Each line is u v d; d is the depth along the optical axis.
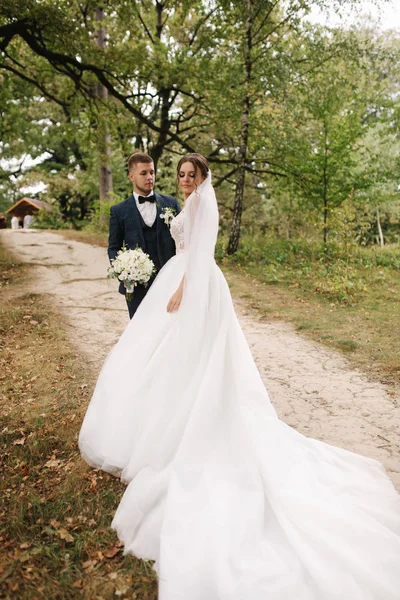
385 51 11.52
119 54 12.47
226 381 3.03
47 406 4.46
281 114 11.92
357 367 5.38
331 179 12.38
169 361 2.99
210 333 3.06
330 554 2.26
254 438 2.79
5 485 3.19
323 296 8.77
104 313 7.74
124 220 4.06
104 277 10.43
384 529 2.45
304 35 11.55
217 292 3.12
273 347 6.11
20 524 2.74
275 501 2.53
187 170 3.15
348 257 11.80
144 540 2.50
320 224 12.27
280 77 11.05
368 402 4.45
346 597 2.05
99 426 3.27
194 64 12.56
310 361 5.60
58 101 16.11
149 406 3.00
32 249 13.79
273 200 18.97
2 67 14.26
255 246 13.30
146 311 3.36
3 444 3.77
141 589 2.27
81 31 12.04
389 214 22.52
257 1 11.11
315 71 11.80
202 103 13.11
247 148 13.08
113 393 3.24
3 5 10.59
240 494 2.59
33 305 8.11
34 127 27.98
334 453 3.28
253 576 2.14
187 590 2.13
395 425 3.99
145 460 2.92
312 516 2.46
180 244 3.42
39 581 2.30
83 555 2.51
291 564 2.23
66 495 3.03
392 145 16.39
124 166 26.27
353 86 12.01
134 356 3.24
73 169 32.06
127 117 15.82
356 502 2.70
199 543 2.31
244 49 11.41
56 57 12.61
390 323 7.02
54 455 3.59
